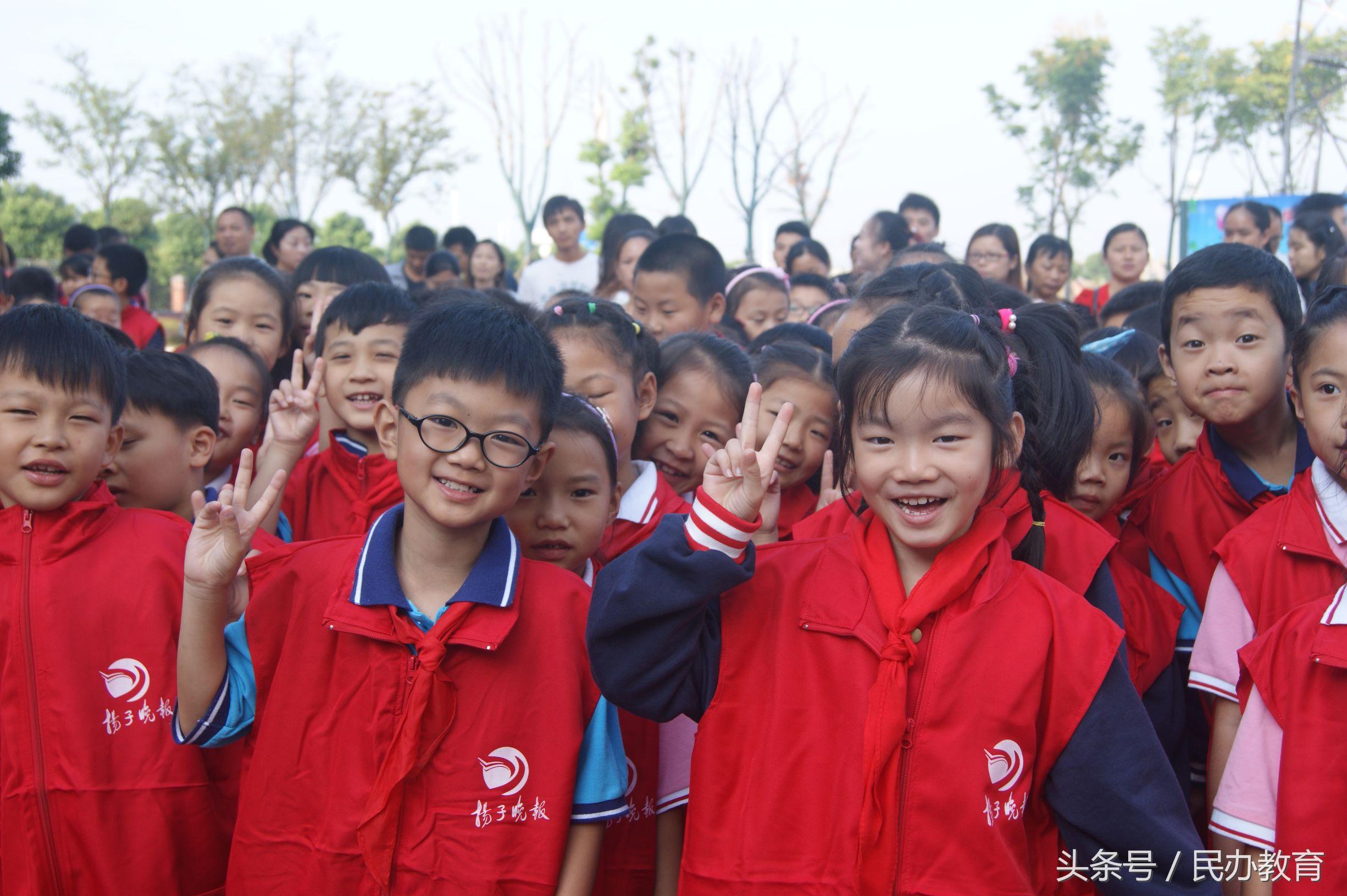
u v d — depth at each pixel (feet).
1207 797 7.47
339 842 6.12
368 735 6.21
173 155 86.94
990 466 5.99
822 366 9.72
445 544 6.40
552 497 7.61
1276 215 22.84
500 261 31.96
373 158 82.12
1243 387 8.29
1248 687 6.93
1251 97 72.13
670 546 5.67
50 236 109.40
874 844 5.66
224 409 10.47
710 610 6.28
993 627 5.91
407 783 6.13
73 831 7.06
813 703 5.96
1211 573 8.50
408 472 6.22
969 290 8.45
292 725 6.36
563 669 6.39
